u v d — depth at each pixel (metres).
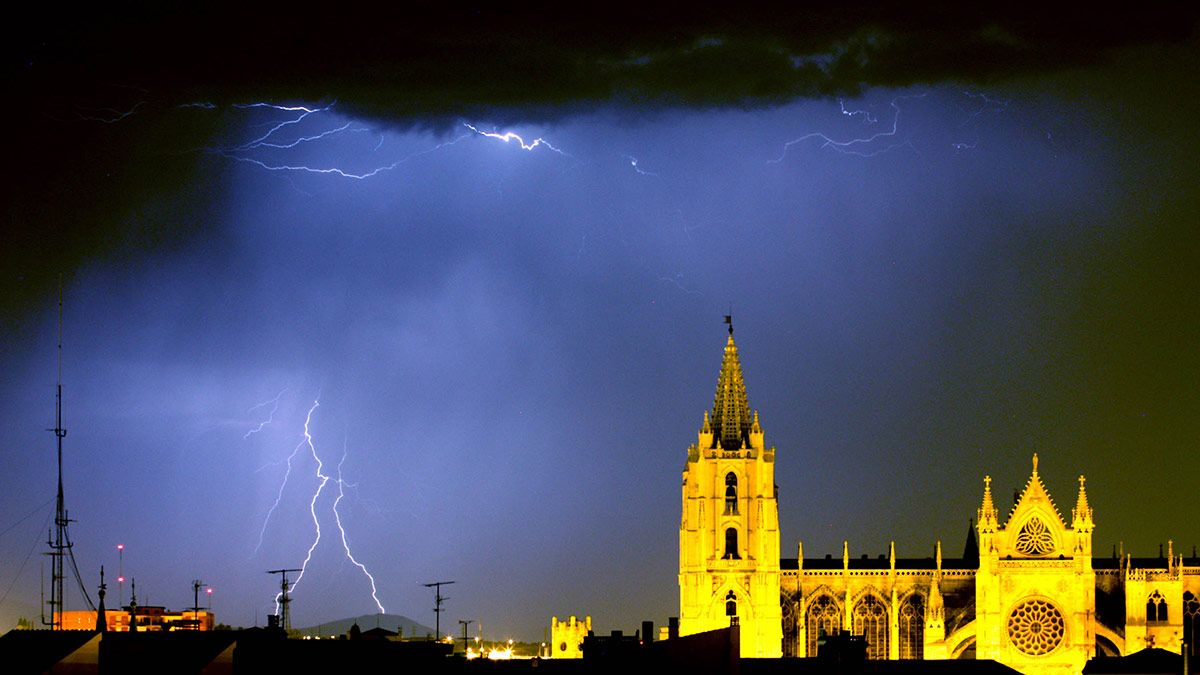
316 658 140.38
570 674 149.75
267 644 138.62
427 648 147.75
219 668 130.00
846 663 180.00
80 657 124.44
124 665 128.25
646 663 138.50
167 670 128.25
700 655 130.75
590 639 178.00
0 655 123.44
